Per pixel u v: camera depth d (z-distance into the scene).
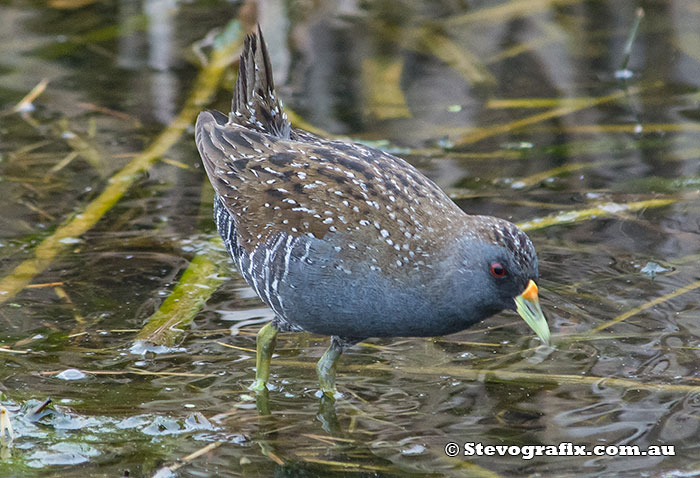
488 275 8.36
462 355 9.67
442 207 8.80
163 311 10.17
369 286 8.61
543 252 11.36
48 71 15.23
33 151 13.27
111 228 11.73
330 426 8.58
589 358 9.48
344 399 8.99
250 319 10.22
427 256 8.54
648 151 13.59
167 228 11.78
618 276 10.83
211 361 9.52
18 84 14.85
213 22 16.64
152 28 16.45
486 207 12.24
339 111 14.34
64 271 10.85
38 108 14.29
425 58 15.81
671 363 9.32
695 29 16.48
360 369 9.50
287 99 14.59
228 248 9.60
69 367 9.29
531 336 9.95
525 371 9.32
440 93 14.92
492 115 14.47
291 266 8.75
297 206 8.78
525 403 8.84
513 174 13.01
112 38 16.19
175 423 8.50
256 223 8.98
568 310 10.24
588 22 16.78
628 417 8.55
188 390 9.07
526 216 12.04
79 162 13.05
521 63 15.77
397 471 7.94
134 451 8.16
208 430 8.47
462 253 8.45
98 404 8.79
